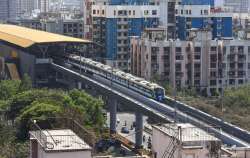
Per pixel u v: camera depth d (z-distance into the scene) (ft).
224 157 371.56
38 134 388.57
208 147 362.33
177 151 361.10
